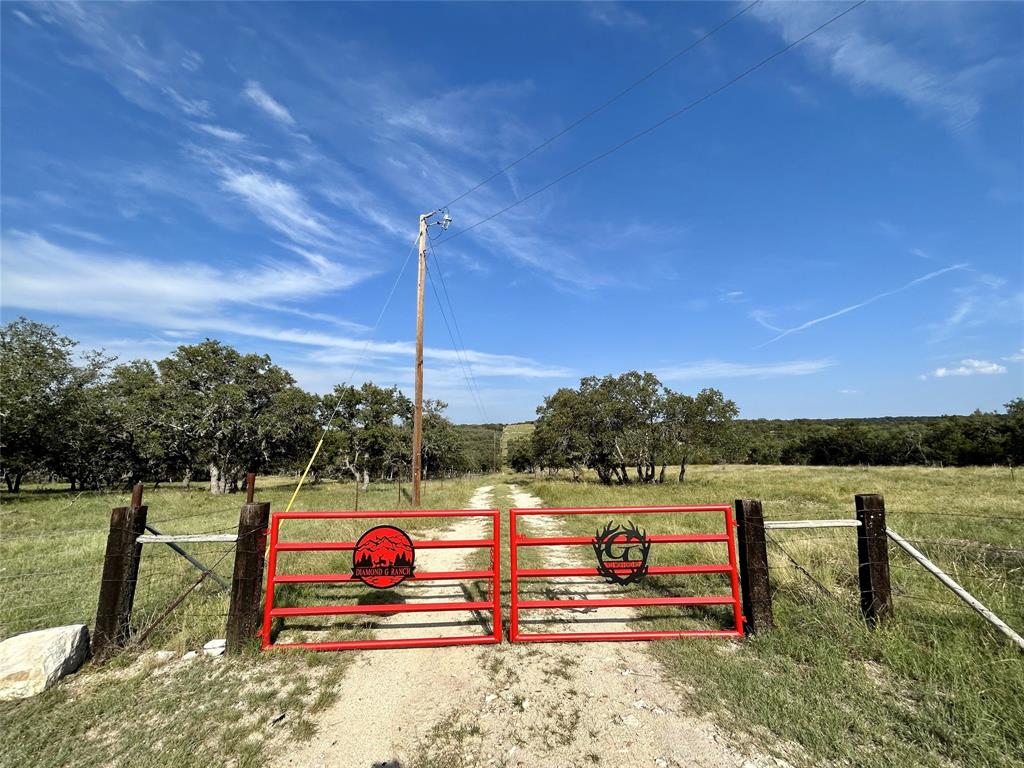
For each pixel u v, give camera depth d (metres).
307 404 33.91
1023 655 3.75
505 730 3.18
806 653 4.07
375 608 4.48
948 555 6.65
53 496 23.84
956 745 2.83
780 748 2.91
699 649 4.33
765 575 4.59
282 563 7.54
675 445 26.50
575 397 29.27
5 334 24.67
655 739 3.04
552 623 5.16
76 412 26.17
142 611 5.23
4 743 3.01
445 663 4.20
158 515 14.88
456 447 58.19
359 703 3.54
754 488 20.75
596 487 25.27
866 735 2.98
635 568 4.72
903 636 4.15
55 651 3.86
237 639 4.34
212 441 29.91
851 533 8.07
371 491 27.62
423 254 16.34
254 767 2.80
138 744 3.03
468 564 7.92
